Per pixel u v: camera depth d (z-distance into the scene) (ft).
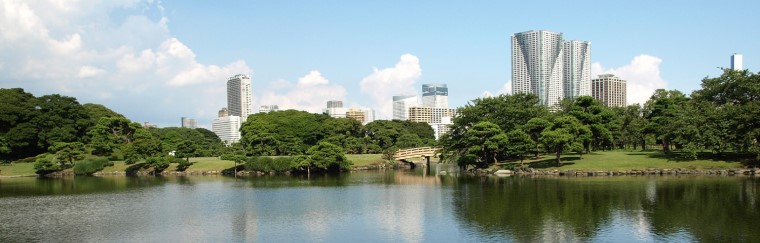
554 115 348.79
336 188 240.32
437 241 123.24
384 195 208.44
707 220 137.08
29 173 352.90
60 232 141.79
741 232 122.83
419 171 355.56
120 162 380.78
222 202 195.83
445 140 345.92
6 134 377.50
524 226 136.98
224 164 365.20
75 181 303.68
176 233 138.31
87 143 417.69
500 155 325.21
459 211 163.02
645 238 120.47
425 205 177.68
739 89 289.94
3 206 192.75
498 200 184.14
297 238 129.59
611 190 200.44
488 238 124.88
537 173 277.64
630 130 371.35
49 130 398.01
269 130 439.63
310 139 491.72
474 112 334.44
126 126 406.82
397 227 140.46
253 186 256.11
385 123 536.01
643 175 255.91
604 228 131.85
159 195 221.87
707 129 266.77
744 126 255.50
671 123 289.53
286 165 341.82
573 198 182.60
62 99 418.51
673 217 142.41
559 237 123.85
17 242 130.31
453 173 322.14
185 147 367.66
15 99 398.83
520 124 330.75
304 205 183.83
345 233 134.31
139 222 155.22
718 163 263.49
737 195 177.58
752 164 256.52
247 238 130.72
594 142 320.50
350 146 467.93
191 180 299.99
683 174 255.09
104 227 148.05
